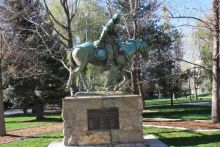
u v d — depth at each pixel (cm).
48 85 2973
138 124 1500
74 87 2158
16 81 2969
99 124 1494
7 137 1956
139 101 1505
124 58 1549
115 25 1525
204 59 3650
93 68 3456
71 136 1489
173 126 2034
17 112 4631
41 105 3058
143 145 1472
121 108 1499
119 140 1491
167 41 3155
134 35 2261
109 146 1473
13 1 2289
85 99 1496
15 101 3047
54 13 3059
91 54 1515
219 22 2120
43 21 2450
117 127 1498
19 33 2411
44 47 2839
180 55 3256
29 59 2580
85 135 1488
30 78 2881
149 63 2630
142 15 2497
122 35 2398
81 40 3172
